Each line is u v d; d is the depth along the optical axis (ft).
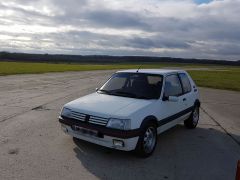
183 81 21.89
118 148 14.15
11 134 18.80
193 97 22.76
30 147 16.26
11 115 25.02
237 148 18.20
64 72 123.03
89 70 156.15
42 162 14.07
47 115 25.54
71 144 17.08
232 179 13.21
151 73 19.19
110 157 15.29
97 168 13.70
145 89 17.83
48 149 16.05
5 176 12.25
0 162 13.82
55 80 73.41
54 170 13.15
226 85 78.33
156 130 16.51
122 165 14.28
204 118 28.37
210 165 14.89
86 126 14.71
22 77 80.18
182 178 13.07
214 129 23.48
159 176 13.16
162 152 16.72
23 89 48.39
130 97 17.24
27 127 20.83
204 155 16.49
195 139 19.98
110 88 18.90
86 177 12.58
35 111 27.37
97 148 16.57
